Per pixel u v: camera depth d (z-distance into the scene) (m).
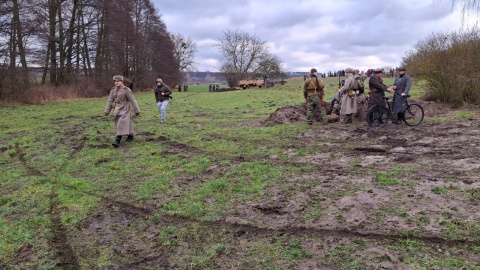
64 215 5.17
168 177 6.67
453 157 6.73
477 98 14.05
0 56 25.89
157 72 61.78
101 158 8.45
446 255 3.49
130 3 49.84
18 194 6.18
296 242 3.98
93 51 40.56
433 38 16.08
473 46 14.67
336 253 3.70
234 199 5.40
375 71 10.74
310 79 11.58
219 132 11.33
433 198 4.79
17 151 9.75
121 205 5.46
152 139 10.38
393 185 5.36
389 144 8.30
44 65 32.06
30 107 24.23
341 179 5.84
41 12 30.16
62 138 11.40
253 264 3.64
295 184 5.79
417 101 16.06
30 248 4.29
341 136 9.58
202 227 4.55
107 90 41.19
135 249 4.14
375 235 3.99
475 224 4.02
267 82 64.69
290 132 10.59
